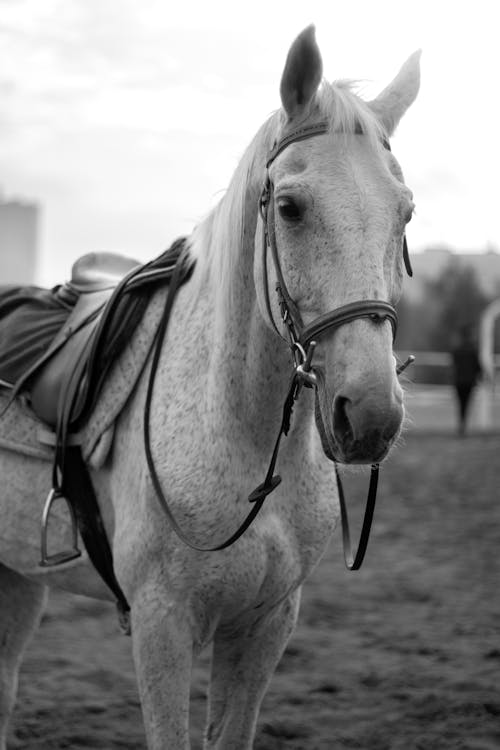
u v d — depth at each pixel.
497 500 10.11
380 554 7.65
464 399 16.77
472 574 6.95
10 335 3.35
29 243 75.44
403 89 2.62
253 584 2.61
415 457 13.79
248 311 2.62
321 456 2.78
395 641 5.30
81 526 2.90
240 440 2.61
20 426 3.13
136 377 2.84
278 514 2.66
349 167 2.30
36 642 5.36
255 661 2.78
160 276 2.94
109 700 4.36
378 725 4.05
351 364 2.20
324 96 2.40
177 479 2.61
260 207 2.53
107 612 6.09
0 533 3.21
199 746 3.92
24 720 4.09
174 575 2.59
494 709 4.18
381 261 2.24
